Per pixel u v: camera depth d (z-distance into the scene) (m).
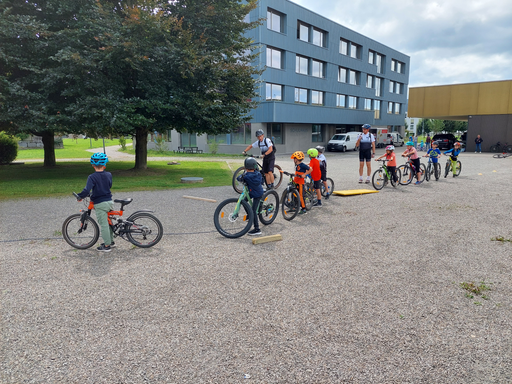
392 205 8.59
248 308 3.49
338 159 23.97
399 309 3.49
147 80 13.12
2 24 10.98
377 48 42.84
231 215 5.95
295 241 5.72
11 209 7.93
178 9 13.75
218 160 24.05
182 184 11.80
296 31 31.48
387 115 47.34
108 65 12.16
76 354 2.75
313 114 33.28
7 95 11.52
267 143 9.52
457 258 4.93
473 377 2.50
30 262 4.74
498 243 5.61
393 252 5.18
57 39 12.06
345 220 7.11
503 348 2.85
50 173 15.38
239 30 14.99
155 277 4.25
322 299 3.69
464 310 3.47
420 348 2.84
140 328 3.12
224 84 14.54
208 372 2.54
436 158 12.86
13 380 2.45
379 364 2.64
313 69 34.50
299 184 7.24
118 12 13.88
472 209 8.12
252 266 4.62
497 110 28.23
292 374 2.52
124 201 5.17
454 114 30.25
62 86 12.62
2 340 2.93
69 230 5.34
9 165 20.16
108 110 11.86
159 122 13.89
